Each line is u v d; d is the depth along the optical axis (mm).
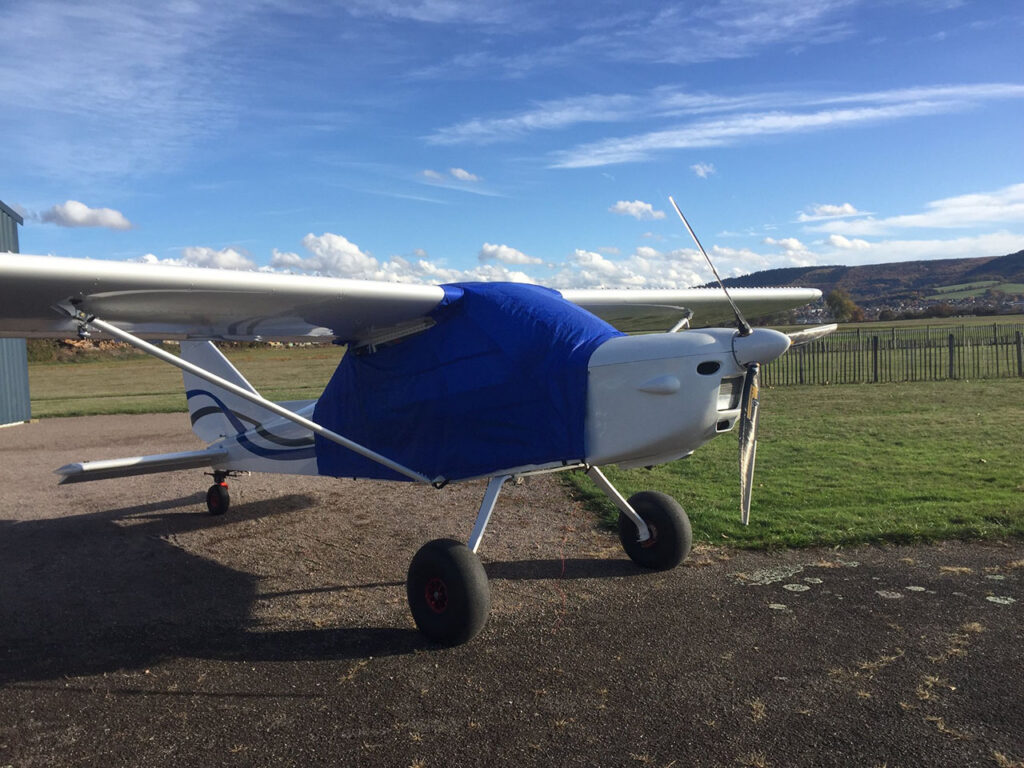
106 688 3262
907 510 5836
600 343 3988
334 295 3906
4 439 12305
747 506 3756
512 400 4047
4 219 14320
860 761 2516
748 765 2514
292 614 4195
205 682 3307
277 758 2645
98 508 7109
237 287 3615
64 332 4406
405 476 4555
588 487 7277
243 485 8117
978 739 2635
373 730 2834
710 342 3762
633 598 4266
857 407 12898
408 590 3816
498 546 5453
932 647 3447
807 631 3688
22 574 5043
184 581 4855
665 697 3033
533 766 2545
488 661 3463
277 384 21703
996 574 4457
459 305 4398
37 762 2656
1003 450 8352
